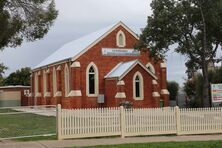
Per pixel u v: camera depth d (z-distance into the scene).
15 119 36.22
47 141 20.09
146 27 37.19
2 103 70.31
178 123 22.45
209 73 43.72
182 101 52.78
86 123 21.20
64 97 51.09
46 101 57.25
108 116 21.56
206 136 21.86
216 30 36.16
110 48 49.41
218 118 23.20
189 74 44.38
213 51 37.09
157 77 49.97
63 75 51.62
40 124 30.84
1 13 19.52
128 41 50.34
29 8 20.86
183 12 35.56
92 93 48.44
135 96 46.97
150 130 22.06
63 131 20.88
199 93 45.38
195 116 22.80
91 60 48.50
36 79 64.25
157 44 36.94
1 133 24.89
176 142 19.02
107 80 47.94
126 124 21.72
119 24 49.97
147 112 22.06
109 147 17.59
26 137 21.94
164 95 50.44
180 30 35.78
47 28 21.98
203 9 35.59
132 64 46.72
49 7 21.55
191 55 36.81
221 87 28.33
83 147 17.83
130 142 19.38
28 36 21.88
